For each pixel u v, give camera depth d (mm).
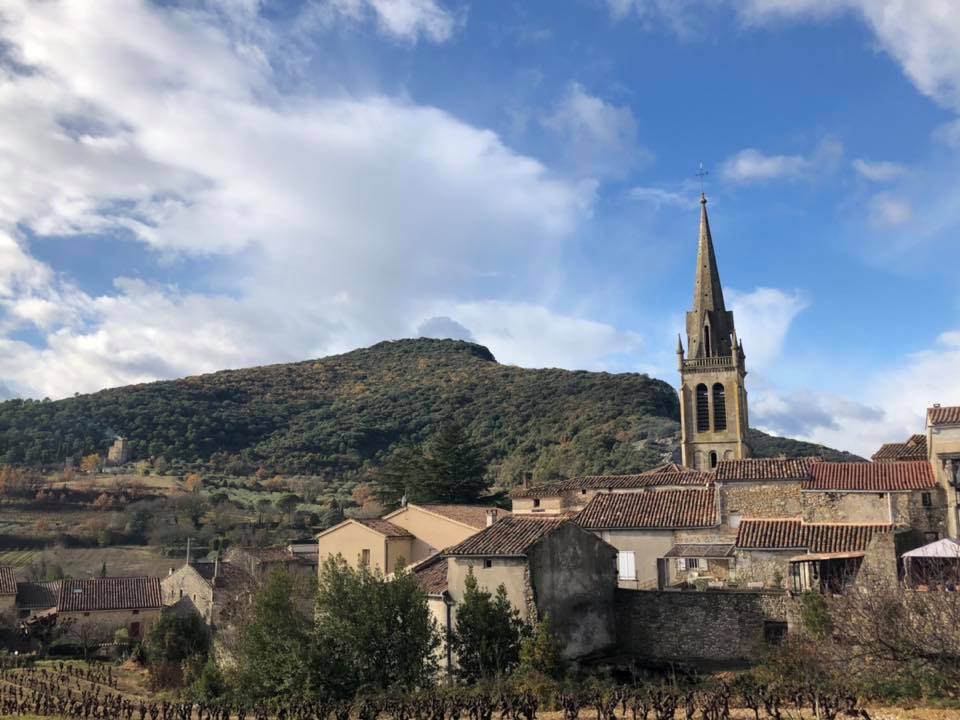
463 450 78938
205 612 62719
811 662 28906
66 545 101500
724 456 85625
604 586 36469
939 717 23047
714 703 24797
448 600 36125
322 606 34281
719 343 88875
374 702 30297
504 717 26656
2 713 37312
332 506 116250
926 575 30891
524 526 37312
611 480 57781
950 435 39688
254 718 32344
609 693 29188
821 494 40531
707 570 40812
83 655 67375
